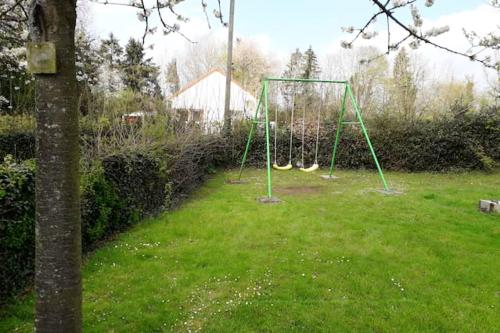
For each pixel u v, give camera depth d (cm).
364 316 272
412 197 691
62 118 148
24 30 573
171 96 1048
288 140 1176
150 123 730
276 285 320
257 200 655
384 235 454
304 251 400
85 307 276
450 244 423
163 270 347
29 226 303
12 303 283
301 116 1253
